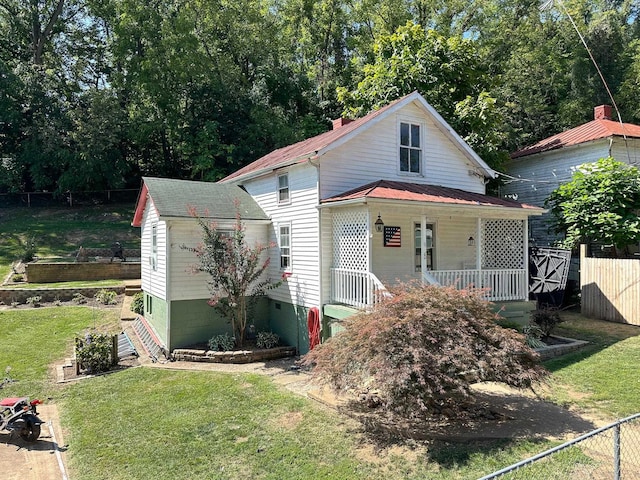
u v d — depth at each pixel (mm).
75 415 8805
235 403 8977
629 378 8891
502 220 13953
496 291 12375
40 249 24672
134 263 23297
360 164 12953
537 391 8609
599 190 14898
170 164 34031
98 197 32906
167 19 29562
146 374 11180
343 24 35344
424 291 7957
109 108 30188
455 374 6941
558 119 28844
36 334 14891
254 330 14445
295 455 6770
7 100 29500
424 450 6613
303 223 12992
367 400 8516
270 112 30188
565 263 15922
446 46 21266
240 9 31312
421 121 14188
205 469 6578
